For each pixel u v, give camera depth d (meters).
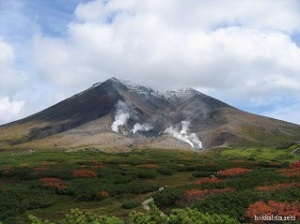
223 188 40.00
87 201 42.38
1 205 38.69
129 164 78.50
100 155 113.44
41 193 44.59
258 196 31.78
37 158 96.31
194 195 36.00
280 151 153.62
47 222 19.45
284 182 39.12
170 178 58.34
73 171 59.50
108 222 18.78
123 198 42.94
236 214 27.55
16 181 56.47
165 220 19.50
